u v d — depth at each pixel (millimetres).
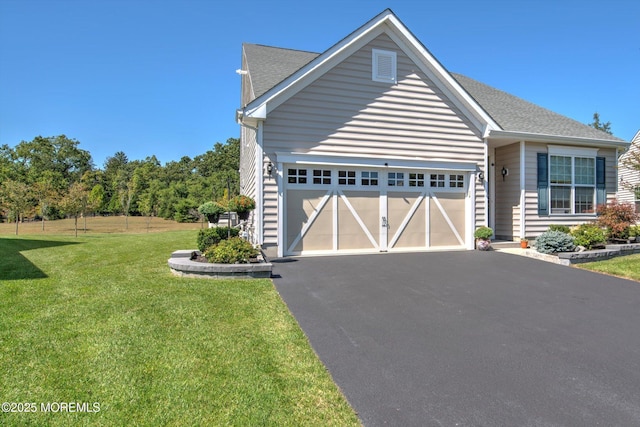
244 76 14844
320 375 3078
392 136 9945
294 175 9242
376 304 5164
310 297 5465
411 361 3400
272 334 3955
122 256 9594
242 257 7027
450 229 10586
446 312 4867
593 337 4055
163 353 3400
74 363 3180
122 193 42000
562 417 2514
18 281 6340
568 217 11727
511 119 11898
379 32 9898
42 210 25547
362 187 9781
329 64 9414
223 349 3518
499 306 5160
